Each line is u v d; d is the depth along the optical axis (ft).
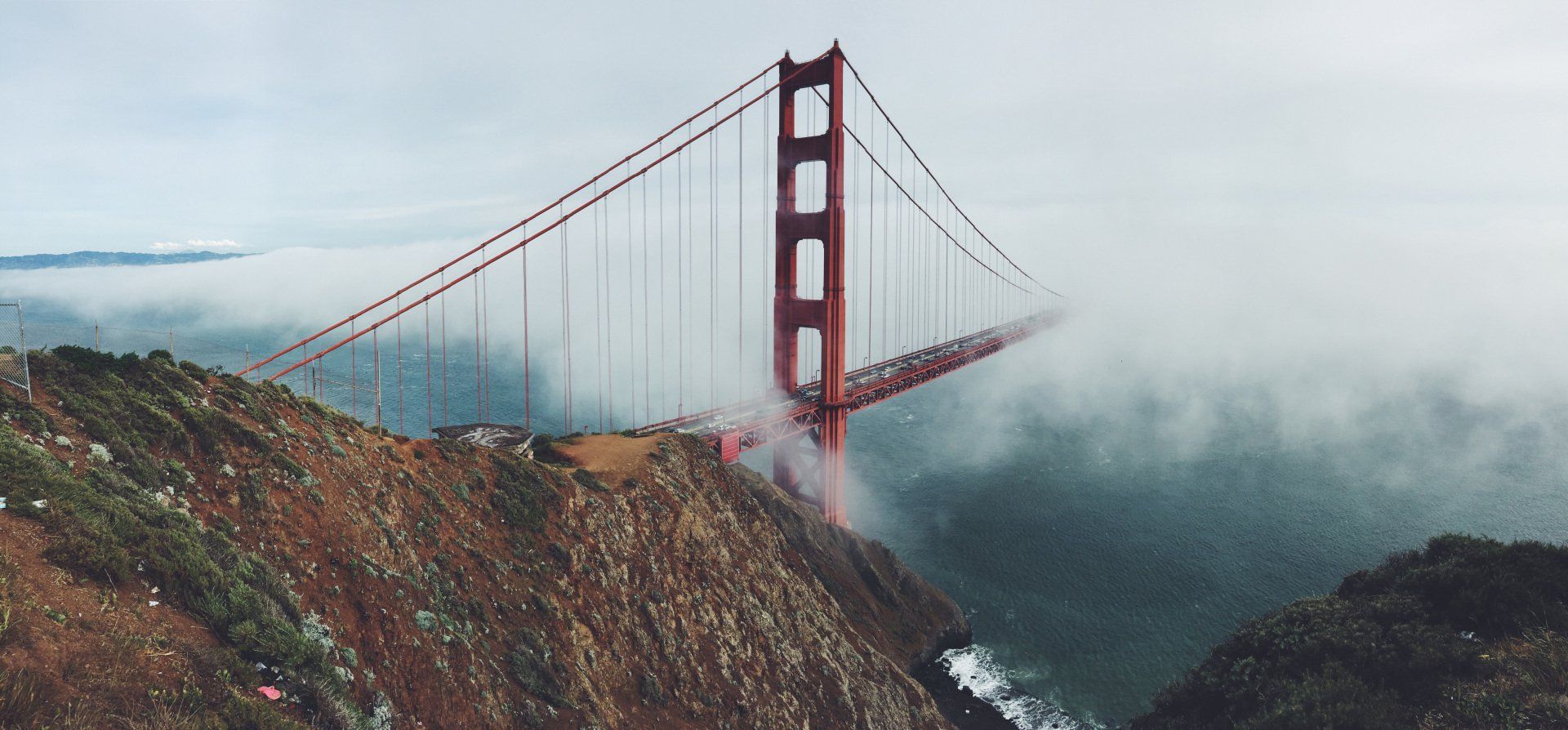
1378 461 540.93
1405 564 104.58
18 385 60.03
